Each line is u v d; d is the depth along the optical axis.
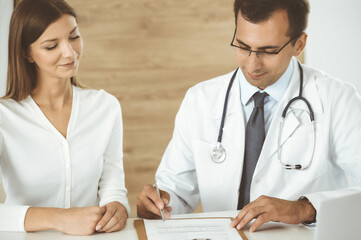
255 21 1.41
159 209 1.40
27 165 1.54
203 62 2.95
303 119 1.61
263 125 1.63
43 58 1.47
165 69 2.95
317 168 1.59
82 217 1.30
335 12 2.88
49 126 1.55
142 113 2.98
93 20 2.90
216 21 2.93
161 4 2.90
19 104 1.55
